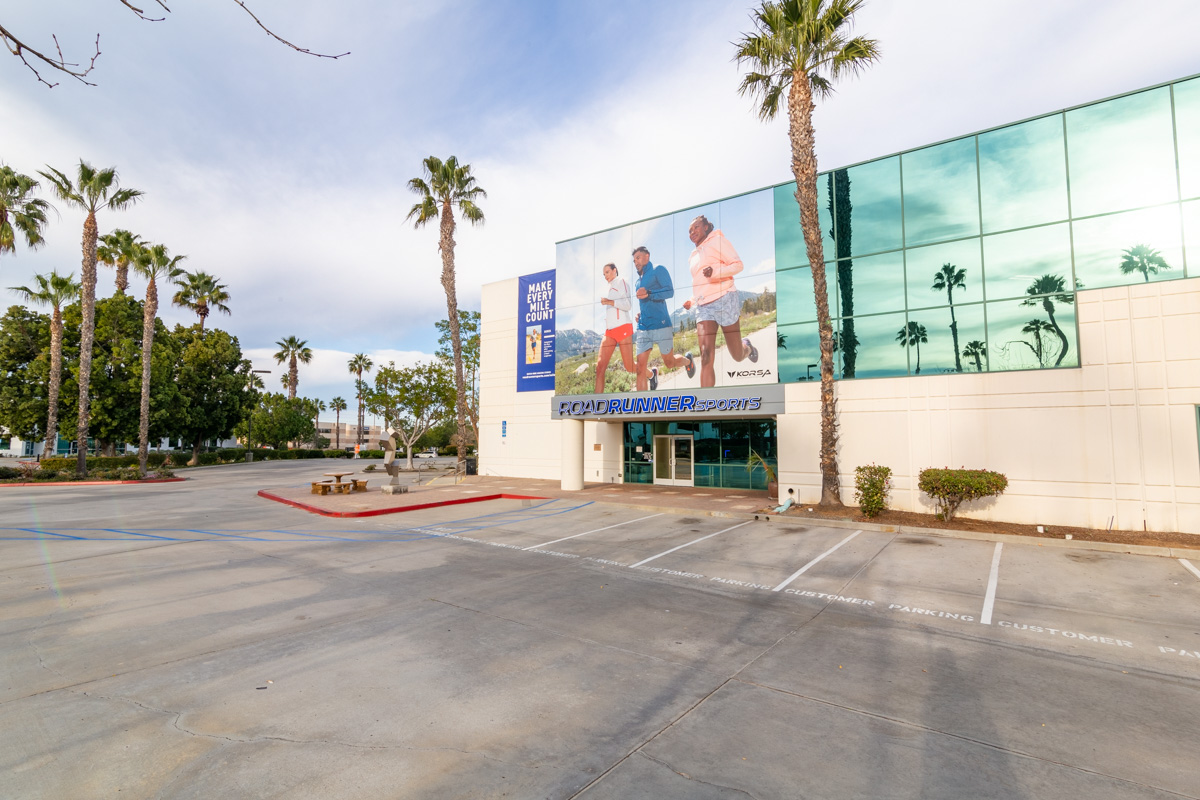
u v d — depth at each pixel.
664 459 23.75
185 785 3.54
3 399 35.81
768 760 3.89
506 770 3.74
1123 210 13.07
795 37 14.67
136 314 40.47
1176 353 12.22
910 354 15.49
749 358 19.12
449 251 28.44
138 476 30.73
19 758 3.84
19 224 28.47
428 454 65.62
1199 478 11.84
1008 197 14.41
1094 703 4.84
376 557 10.61
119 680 5.15
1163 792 3.56
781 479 17.19
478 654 5.87
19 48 2.80
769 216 18.83
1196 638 6.45
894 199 15.97
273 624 6.77
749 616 7.23
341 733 4.21
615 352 23.50
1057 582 8.82
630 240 23.06
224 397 47.41
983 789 3.58
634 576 9.30
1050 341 13.66
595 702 4.77
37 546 11.53
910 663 5.70
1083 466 12.95
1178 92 12.68
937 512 14.16
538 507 17.52
